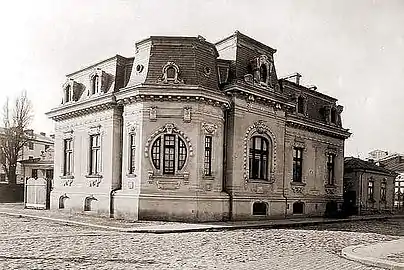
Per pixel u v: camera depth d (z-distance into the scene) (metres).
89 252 12.93
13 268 10.23
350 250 14.42
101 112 27.61
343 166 37.50
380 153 48.53
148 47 25.09
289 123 31.16
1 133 49.34
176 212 23.67
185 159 24.09
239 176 26.03
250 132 26.84
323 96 35.47
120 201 25.12
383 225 28.34
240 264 11.50
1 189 44.03
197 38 24.98
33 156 59.66
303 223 25.66
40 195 32.72
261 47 28.58
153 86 23.83
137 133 24.53
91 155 28.64
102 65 28.89
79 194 28.80
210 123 24.84
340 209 36.56
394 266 11.77
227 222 24.39
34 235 16.84
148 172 24.00
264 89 27.30
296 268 11.16
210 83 25.22
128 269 10.45
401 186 46.91
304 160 32.84
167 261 11.67
